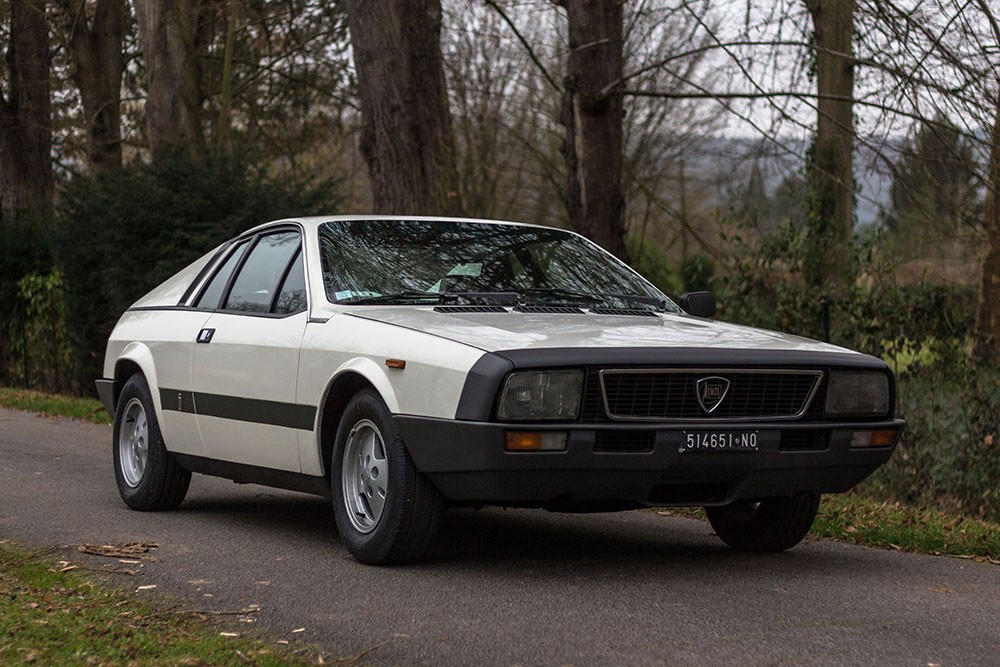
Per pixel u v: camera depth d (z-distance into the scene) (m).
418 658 4.17
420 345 5.53
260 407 6.50
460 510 8.00
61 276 19.31
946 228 11.48
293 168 24.22
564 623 4.66
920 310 9.91
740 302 11.59
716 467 5.42
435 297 6.32
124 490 7.88
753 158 12.57
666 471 5.34
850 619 4.80
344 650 4.27
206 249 16.41
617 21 13.25
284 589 5.29
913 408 9.65
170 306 7.71
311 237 6.64
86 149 25.02
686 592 5.28
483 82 29.78
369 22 13.84
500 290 6.50
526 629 4.57
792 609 4.96
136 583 5.41
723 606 4.99
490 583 5.43
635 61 20.45
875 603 5.13
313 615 4.80
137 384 7.77
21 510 7.68
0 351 21.48
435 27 14.27
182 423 7.27
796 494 5.76
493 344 5.35
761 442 5.46
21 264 21.11
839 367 5.70
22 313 21.02
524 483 5.23
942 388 9.56
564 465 5.20
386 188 13.95
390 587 5.33
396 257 6.58
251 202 16.55
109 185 17.41
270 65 24.69
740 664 4.09
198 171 16.89
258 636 4.45
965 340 9.61
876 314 10.27
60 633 4.34
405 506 5.58
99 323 18.33
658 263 30.80
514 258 6.78
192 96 18.53
